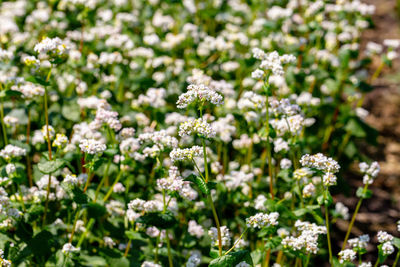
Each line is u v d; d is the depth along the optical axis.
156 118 1.19
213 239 0.99
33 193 1.06
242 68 1.36
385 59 1.30
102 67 1.23
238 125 1.22
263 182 1.15
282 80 1.21
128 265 1.04
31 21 1.41
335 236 1.22
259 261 1.02
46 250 1.01
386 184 1.40
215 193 1.11
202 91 0.95
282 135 1.11
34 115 1.20
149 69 1.31
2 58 1.10
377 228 1.25
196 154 0.95
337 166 0.99
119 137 1.08
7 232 1.02
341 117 1.34
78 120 1.17
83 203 1.00
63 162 1.00
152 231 1.04
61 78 1.22
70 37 1.37
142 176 1.12
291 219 1.07
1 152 1.02
